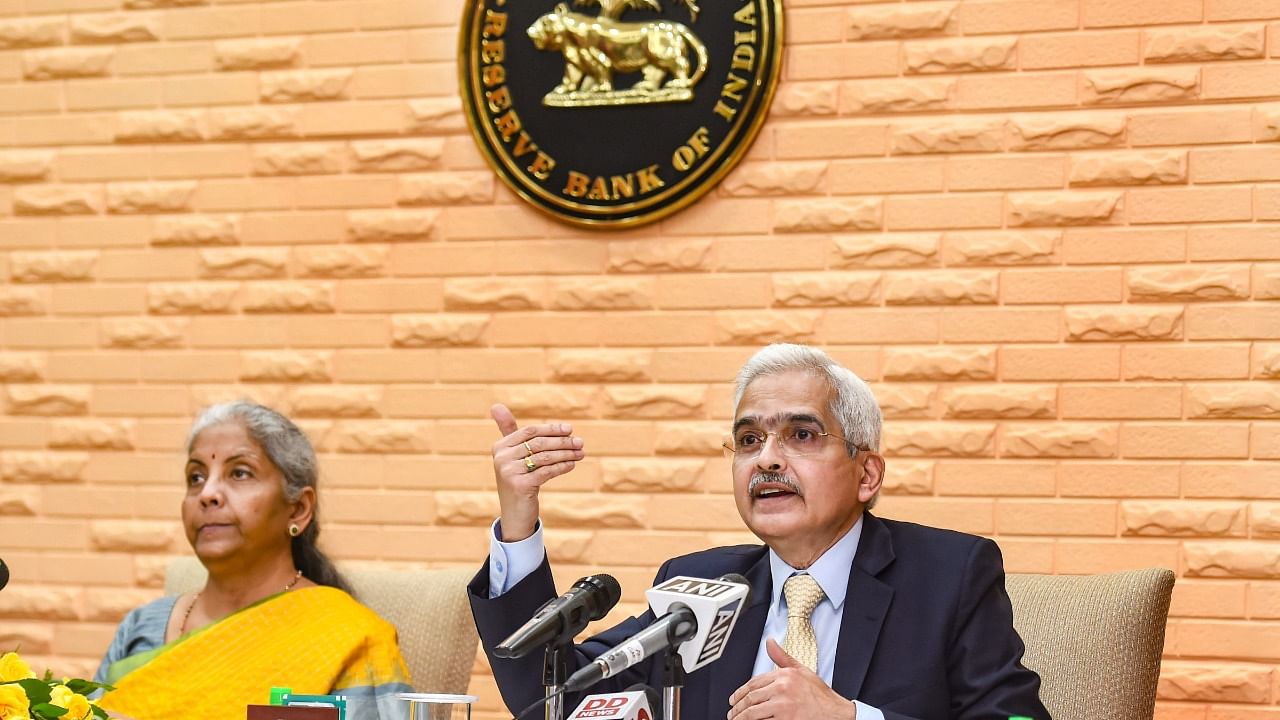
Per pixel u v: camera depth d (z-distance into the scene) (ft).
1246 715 14.01
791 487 9.68
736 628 10.01
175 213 16.85
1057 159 14.66
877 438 10.04
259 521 11.91
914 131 14.98
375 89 16.40
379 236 16.30
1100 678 10.54
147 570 16.66
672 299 15.53
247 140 16.74
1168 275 14.37
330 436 16.28
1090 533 14.43
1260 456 14.14
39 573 16.89
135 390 16.85
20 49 17.31
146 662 11.52
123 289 16.94
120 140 17.04
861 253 15.05
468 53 16.07
